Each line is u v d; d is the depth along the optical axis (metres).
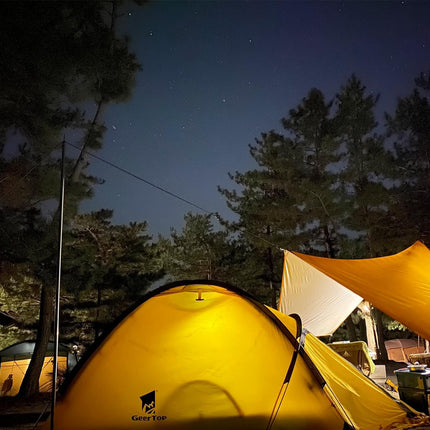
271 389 4.97
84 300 20.52
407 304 5.34
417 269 6.65
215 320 5.47
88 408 4.91
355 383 5.25
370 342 15.80
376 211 19.16
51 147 12.36
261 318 5.42
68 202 12.05
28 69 11.61
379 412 4.91
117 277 20.38
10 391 15.35
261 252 23.98
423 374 5.56
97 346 5.32
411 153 19.73
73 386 5.09
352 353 8.34
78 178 12.99
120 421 4.80
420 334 4.55
